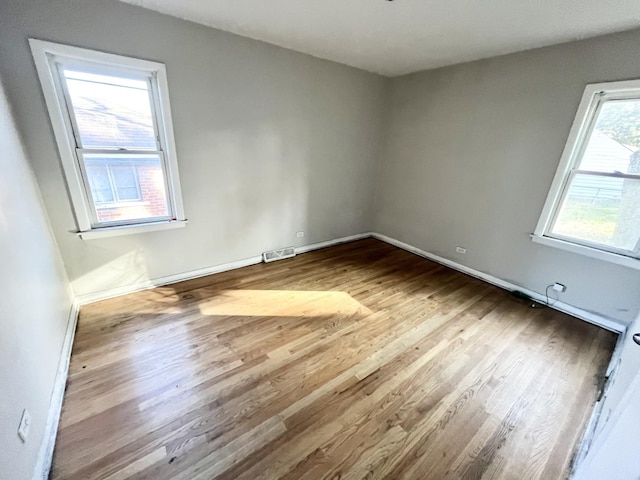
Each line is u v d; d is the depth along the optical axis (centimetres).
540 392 184
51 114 208
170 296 275
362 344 222
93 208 245
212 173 297
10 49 187
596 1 180
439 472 136
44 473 125
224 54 270
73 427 148
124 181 255
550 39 244
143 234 271
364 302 283
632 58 216
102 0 207
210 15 233
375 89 400
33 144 206
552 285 286
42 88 201
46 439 136
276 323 243
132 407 160
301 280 323
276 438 148
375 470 135
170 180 276
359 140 411
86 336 215
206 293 285
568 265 273
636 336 103
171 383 177
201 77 264
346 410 165
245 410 162
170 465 133
